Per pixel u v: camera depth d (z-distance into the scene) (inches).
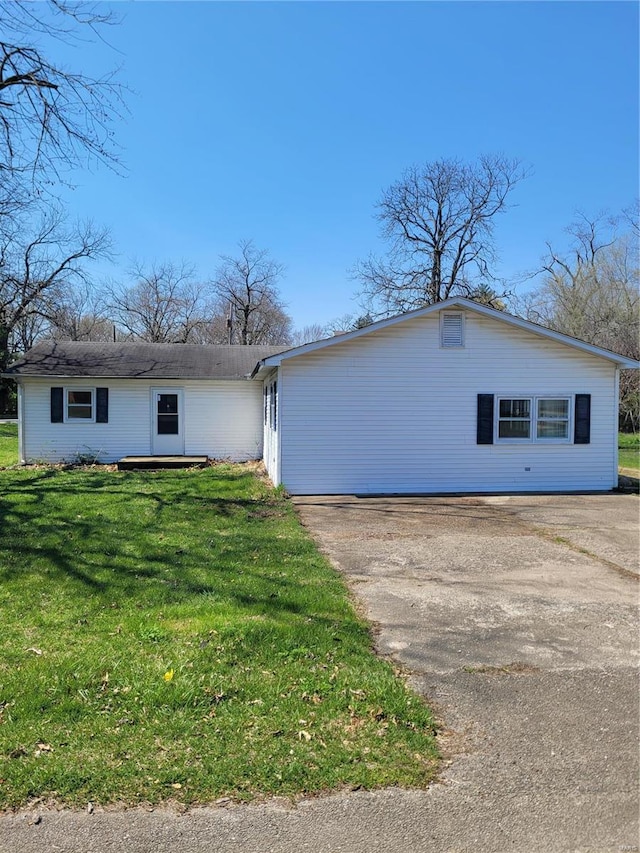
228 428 687.7
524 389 485.1
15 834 92.0
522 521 362.9
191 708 127.2
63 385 660.1
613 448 494.3
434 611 199.3
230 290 1768.0
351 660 153.9
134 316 1780.3
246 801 99.6
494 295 1251.2
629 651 166.7
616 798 102.4
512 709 132.7
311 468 465.4
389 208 1294.3
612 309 1151.6
